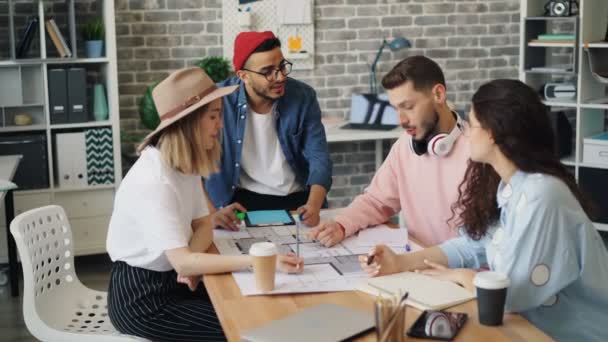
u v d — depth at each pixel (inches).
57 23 226.1
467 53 262.4
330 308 83.5
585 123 234.8
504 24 263.3
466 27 260.8
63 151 214.5
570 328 86.2
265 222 122.5
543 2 240.2
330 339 75.7
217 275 97.3
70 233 119.9
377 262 95.0
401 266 96.1
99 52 216.1
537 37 238.5
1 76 212.4
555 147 87.1
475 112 86.0
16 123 214.5
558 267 82.9
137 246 106.4
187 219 107.4
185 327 105.5
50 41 217.6
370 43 254.8
